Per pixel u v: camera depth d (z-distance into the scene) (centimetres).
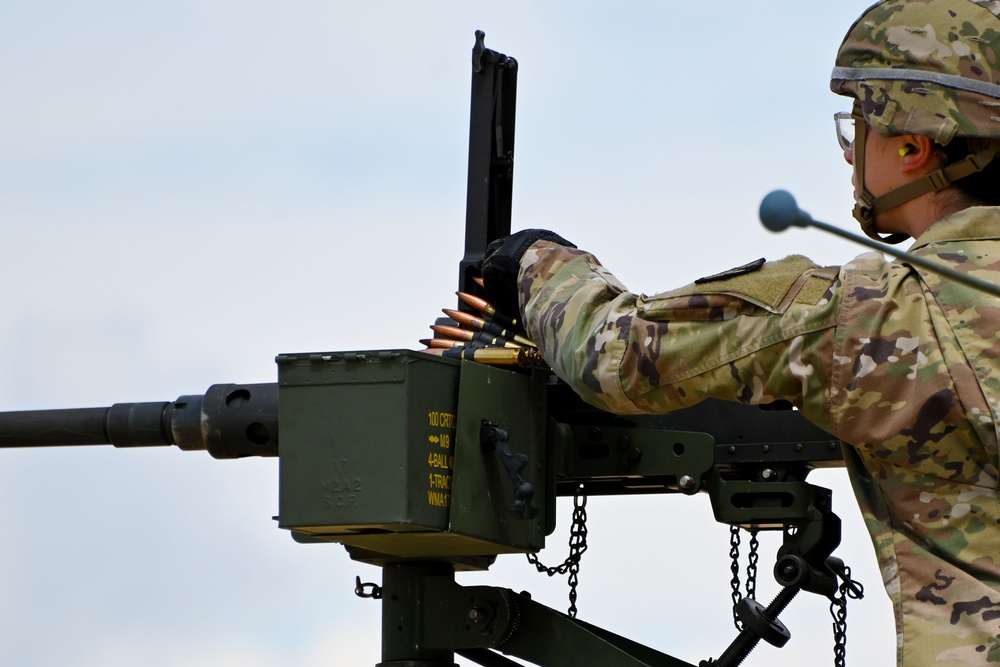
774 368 863
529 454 1232
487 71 1383
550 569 1355
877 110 913
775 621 1231
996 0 898
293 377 1152
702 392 903
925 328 825
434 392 1150
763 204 662
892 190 932
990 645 783
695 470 1266
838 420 842
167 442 1360
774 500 1260
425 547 1221
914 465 827
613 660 1243
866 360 830
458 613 1284
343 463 1131
